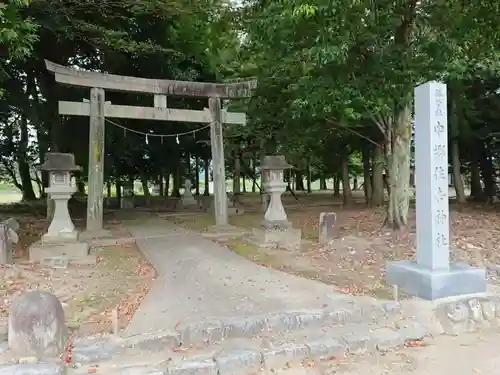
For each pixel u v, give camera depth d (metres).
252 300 5.82
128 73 15.01
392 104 9.70
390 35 9.28
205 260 8.46
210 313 5.32
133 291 6.52
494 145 16.47
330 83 9.21
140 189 39.59
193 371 4.09
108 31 11.03
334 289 6.34
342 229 11.72
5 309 5.57
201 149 20.53
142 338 4.54
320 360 4.48
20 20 7.32
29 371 3.82
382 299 5.82
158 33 14.27
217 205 12.85
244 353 4.34
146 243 10.66
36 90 14.44
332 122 12.94
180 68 15.84
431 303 5.64
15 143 18.95
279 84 13.73
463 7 8.38
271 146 17.34
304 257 8.79
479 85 14.73
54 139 14.47
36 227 12.74
